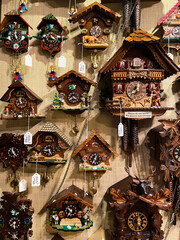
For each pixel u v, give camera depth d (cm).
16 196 253
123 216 240
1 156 266
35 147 261
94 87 283
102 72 246
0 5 289
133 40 232
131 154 280
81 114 284
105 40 270
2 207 255
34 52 286
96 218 282
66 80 260
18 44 278
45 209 283
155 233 239
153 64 249
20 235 253
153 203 229
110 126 284
